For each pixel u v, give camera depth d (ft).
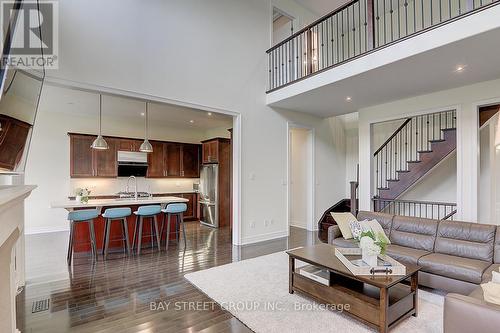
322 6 21.72
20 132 6.32
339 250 9.82
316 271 9.39
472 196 14.19
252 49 18.04
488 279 8.37
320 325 7.66
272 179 18.90
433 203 16.48
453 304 5.51
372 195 18.65
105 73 12.33
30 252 14.89
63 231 20.31
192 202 26.99
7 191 4.78
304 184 22.52
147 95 13.56
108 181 23.36
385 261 8.57
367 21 12.75
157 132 26.48
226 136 27.22
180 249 15.70
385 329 6.98
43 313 8.32
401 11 20.10
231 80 16.90
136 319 8.02
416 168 16.79
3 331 5.17
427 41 10.43
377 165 22.18
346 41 23.84
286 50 19.57
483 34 9.21
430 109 15.88
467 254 10.02
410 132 20.35
